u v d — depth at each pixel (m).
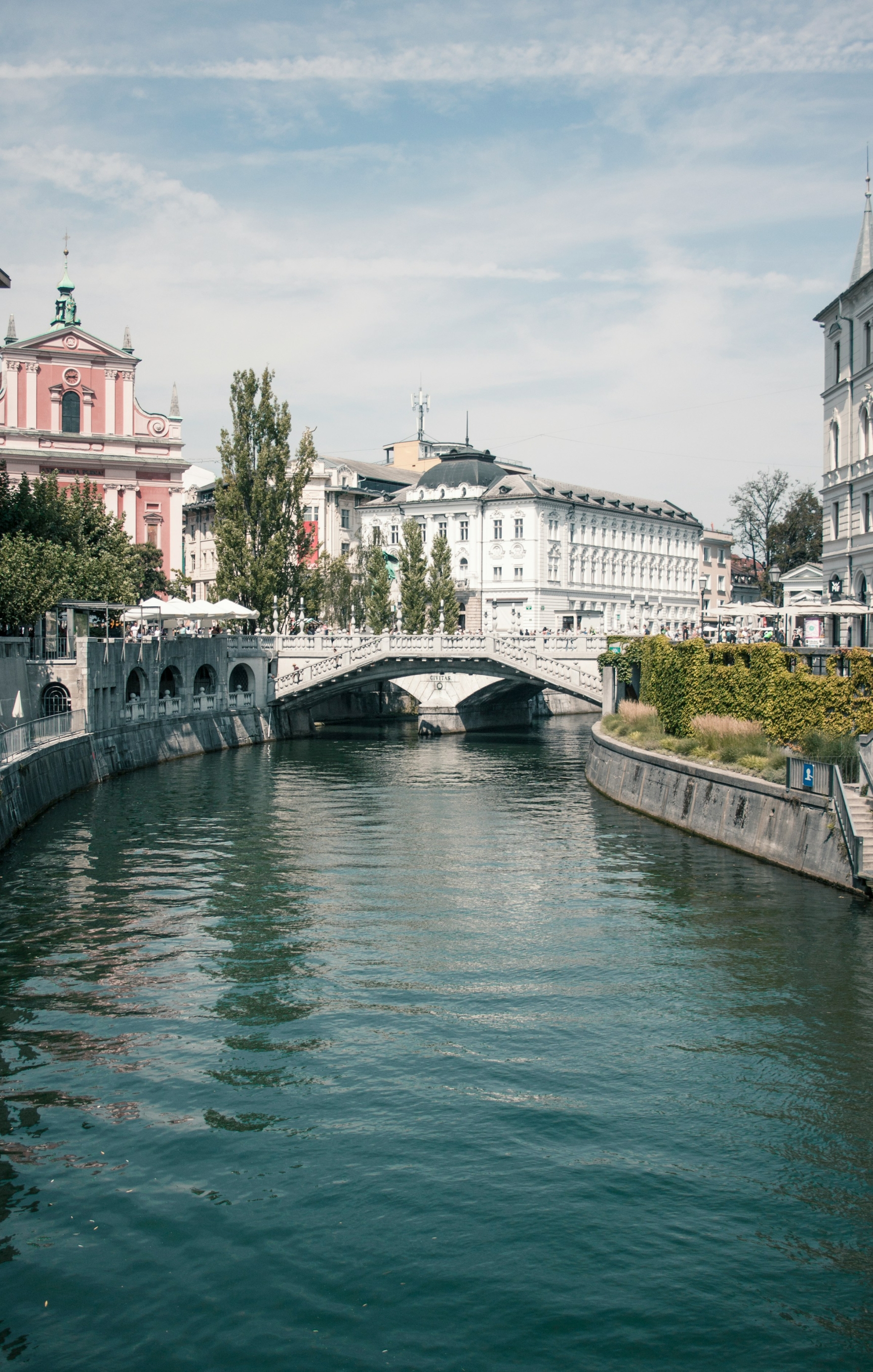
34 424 86.94
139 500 90.50
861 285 56.62
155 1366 12.91
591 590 132.00
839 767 33.22
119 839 40.41
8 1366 12.84
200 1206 16.00
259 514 82.00
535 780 59.34
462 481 125.81
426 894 32.75
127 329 90.00
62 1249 14.98
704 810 40.94
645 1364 12.98
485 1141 17.78
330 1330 13.49
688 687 47.31
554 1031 22.08
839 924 28.67
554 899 32.00
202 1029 22.17
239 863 36.69
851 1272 14.63
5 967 25.80
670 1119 18.48
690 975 25.16
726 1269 14.67
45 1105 18.89
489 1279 14.41
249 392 81.00
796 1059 20.72
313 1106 18.89
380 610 97.69
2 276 52.75
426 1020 22.70
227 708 74.75
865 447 57.69
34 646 55.84
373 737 84.44
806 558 111.25
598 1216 15.76
